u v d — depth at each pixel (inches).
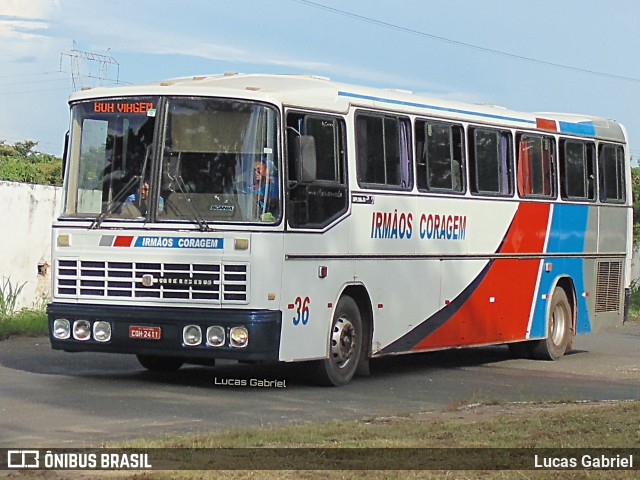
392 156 658.2
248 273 559.2
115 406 512.4
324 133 604.1
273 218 565.3
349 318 627.2
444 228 701.9
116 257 576.1
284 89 587.2
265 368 689.6
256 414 503.5
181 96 576.4
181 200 570.3
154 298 569.3
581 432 433.1
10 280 906.1
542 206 797.9
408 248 669.9
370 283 639.1
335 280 608.7
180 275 565.9
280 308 568.4
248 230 559.5
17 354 713.6
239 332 556.4
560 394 613.6
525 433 430.6
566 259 828.6
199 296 563.8
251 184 565.3
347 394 587.5
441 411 517.3
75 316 581.0
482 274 739.4
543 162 805.2
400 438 416.2
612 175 888.3
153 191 574.2
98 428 452.1
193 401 537.3
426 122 688.4
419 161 681.0
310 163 573.3
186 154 573.0
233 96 570.9
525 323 786.8
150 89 581.9
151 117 580.1
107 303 578.2
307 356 589.6
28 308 913.5
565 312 833.5
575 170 840.9
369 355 645.3
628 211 908.6
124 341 572.1
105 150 587.8
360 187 627.8
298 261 579.2
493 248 749.3
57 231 589.0
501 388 637.9
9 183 901.2
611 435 425.7
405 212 666.2
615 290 895.1
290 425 464.4
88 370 645.3
